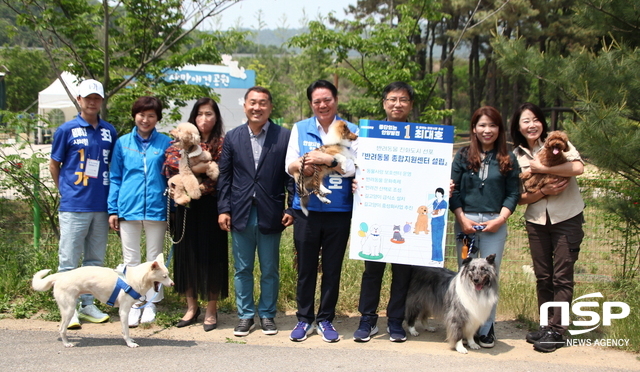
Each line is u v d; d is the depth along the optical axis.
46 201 6.70
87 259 5.07
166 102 8.09
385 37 9.29
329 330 4.73
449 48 33.34
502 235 4.60
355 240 4.55
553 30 23.25
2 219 6.93
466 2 23.38
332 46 9.44
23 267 6.15
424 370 3.94
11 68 25.09
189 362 3.98
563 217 4.55
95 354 4.12
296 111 34.16
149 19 7.88
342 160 4.39
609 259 7.05
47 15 7.38
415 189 4.49
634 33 6.48
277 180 4.67
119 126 7.91
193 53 7.96
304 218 4.58
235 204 4.64
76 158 4.80
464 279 4.39
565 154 4.47
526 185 4.63
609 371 4.04
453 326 4.44
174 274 5.09
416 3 9.72
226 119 17.19
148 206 4.78
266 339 4.76
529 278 6.65
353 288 6.12
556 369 4.05
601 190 6.25
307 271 4.72
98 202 4.91
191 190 4.53
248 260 4.78
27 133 7.00
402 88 4.59
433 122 9.56
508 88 35.28
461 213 4.60
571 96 6.29
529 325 5.32
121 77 8.10
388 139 4.50
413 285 4.94
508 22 22.67
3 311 5.31
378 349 4.49
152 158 4.81
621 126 5.11
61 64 7.99
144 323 4.96
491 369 4.00
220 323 5.22
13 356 4.01
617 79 5.57
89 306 5.12
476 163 4.54
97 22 7.71
